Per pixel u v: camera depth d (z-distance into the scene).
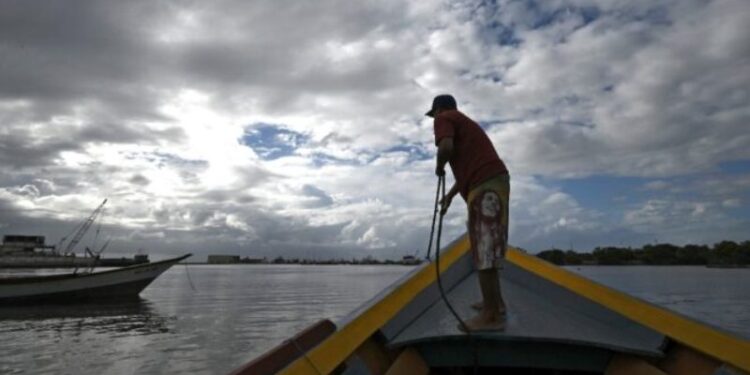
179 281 78.00
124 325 21.17
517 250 5.08
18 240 114.06
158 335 18.59
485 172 3.38
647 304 3.48
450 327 3.44
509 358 3.21
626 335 3.34
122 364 13.56
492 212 3.31
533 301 4.25
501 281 4.91
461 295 4.59
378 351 3.44
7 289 24.64
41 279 25.28
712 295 39.78
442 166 3.42
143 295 41.81
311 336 3.01
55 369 13.01
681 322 3.22
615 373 3.05
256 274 130.12
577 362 3.16
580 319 3.64
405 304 3.86
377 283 72.69
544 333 3.18
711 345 3.02
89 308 25.95
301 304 33.94
